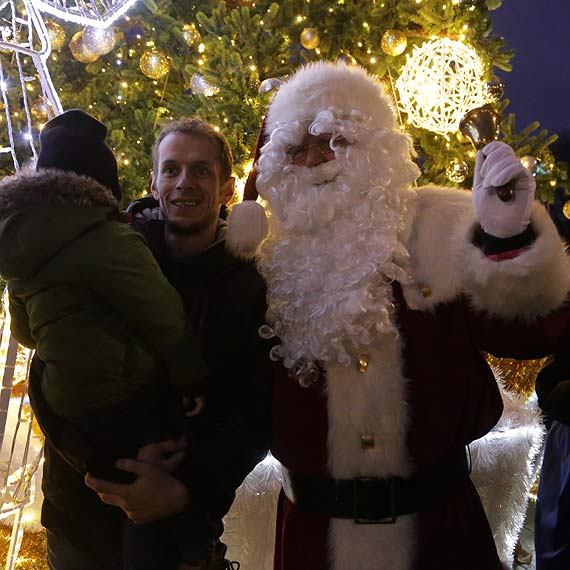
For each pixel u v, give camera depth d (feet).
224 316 5.91
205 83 11.75
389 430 5.40
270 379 5.88
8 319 7.07
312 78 6.00
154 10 12.55
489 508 8.30
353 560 5.41
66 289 5.22
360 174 5.70
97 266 5.20
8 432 9.25
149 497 5.32
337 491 5.50
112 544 5.83
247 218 5.88
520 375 10.86
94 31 10.48
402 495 5.43
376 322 5.39
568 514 6.10
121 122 13.50
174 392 5.67
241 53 12.20
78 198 5.29
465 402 5.47
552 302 5.24
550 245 5.10
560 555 6.13
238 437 5.83
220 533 5.88
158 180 6.19
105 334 5.23
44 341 5.25
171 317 5.36
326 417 5.54
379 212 5.62
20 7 11.76
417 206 5.79
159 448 5.43
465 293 5.51
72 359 5.18
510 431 8.42
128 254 5.31
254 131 11.59
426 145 13.08
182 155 6.09
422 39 12.80
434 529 5.45
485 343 5.59
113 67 13.92
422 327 5.50
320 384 5.59
